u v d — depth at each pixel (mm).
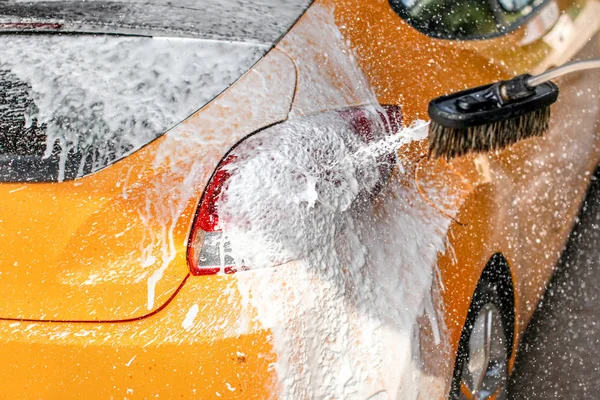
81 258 2367
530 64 3545
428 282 2725
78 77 2820
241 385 2277
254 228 2387
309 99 2762
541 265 3666
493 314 3262
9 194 2488
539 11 3664
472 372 3193
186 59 2848
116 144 2584
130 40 2953
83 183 2494
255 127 2605
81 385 2270
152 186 2471
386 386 2490
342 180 2605
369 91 2982
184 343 2254
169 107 2674
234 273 2350
